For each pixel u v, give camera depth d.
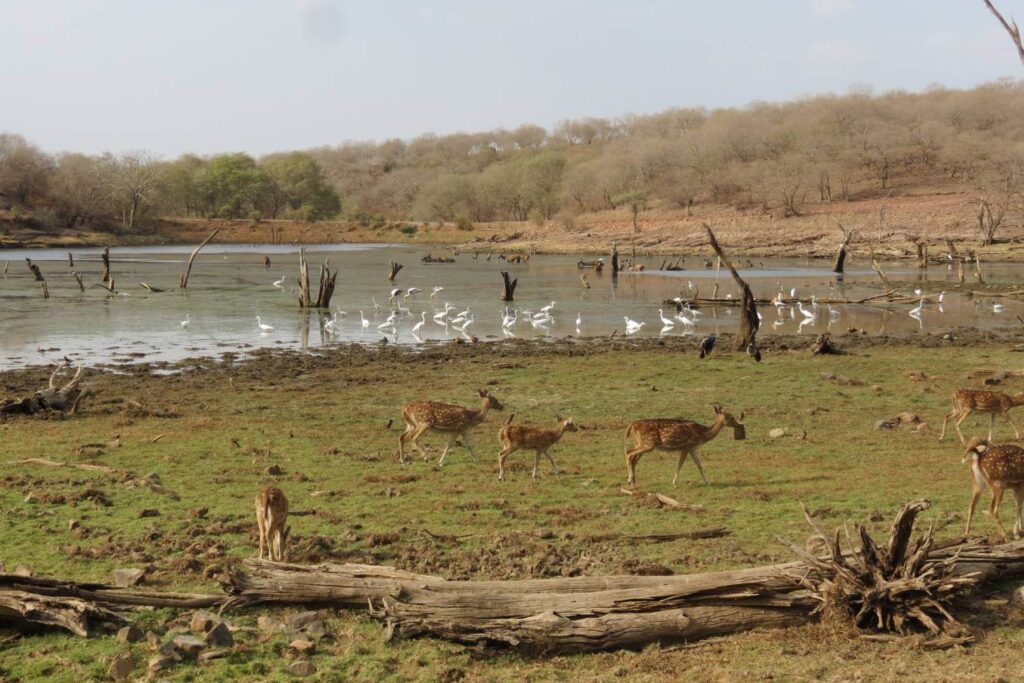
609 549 11.88
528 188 151.25
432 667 8.79
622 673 8.68
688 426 15.12
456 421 16.88
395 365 30.34
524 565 11.11
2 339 35.94
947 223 103.19
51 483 15.37
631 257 99.94
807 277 70.25
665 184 139.62
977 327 40.69
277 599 9.98
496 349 34.19
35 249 106.50
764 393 24.94
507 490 15.16
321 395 25.00
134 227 128.38
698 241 108.69
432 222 160.12
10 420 21.39
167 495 14.64
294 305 50.22
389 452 18.16
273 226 142.12
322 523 13.12
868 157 136.38
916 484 15.27
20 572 10.41
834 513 13.41
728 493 14.84
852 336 37.56
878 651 9.02
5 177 120.62
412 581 9.84
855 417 21.72
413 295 57.06
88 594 9.78
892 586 9.51
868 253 93.88
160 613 9.84
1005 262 81.38
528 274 76.00
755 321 33.22
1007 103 158.12
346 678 8.55
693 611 9.48
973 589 10.41
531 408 23.12
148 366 29.78
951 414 19.31
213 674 8.60
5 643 9.22
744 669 8.67
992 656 8.81
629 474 15.30
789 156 134.50
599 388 25.91
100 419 21.62
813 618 9.76
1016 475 11.48
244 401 24.09
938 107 161.75
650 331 40.47
